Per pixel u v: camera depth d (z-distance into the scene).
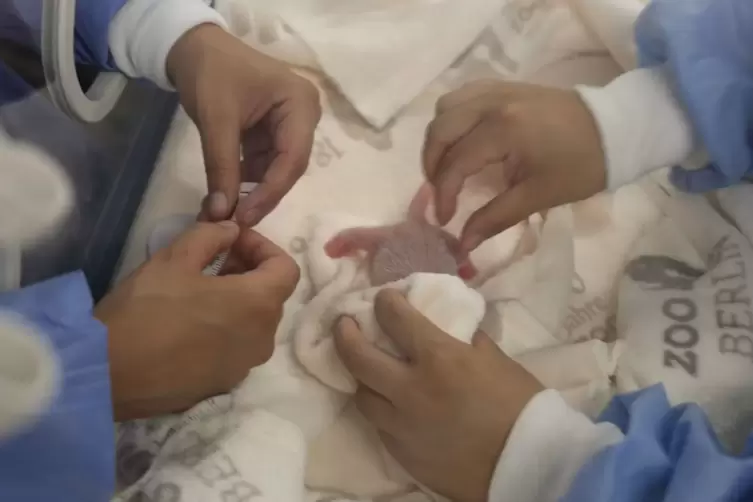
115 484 0.45
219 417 0.49
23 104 0.47
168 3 0.58
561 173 0.56
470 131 0.57
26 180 0.45
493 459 0.46
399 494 0.51
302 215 0.61
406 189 0.63
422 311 0.51
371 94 0.66
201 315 0.46
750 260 0.54
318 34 0.67
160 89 0.65
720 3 0.57
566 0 0.72
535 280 0.57
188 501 0.43
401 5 0.69
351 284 0.56
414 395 0.48
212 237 0.49
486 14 0.68
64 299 0.40
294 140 0.55
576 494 0.43
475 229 0.56
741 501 0.44
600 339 0.57
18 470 0.37
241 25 0.68
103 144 0.57
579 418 0.46
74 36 0.54
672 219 0.61
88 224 0.54
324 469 0.51
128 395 0.45
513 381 0.48
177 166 0.63
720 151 0.57
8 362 0.36
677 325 0.53
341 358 0.51
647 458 0.44
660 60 0.61
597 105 0.56
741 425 0.50
